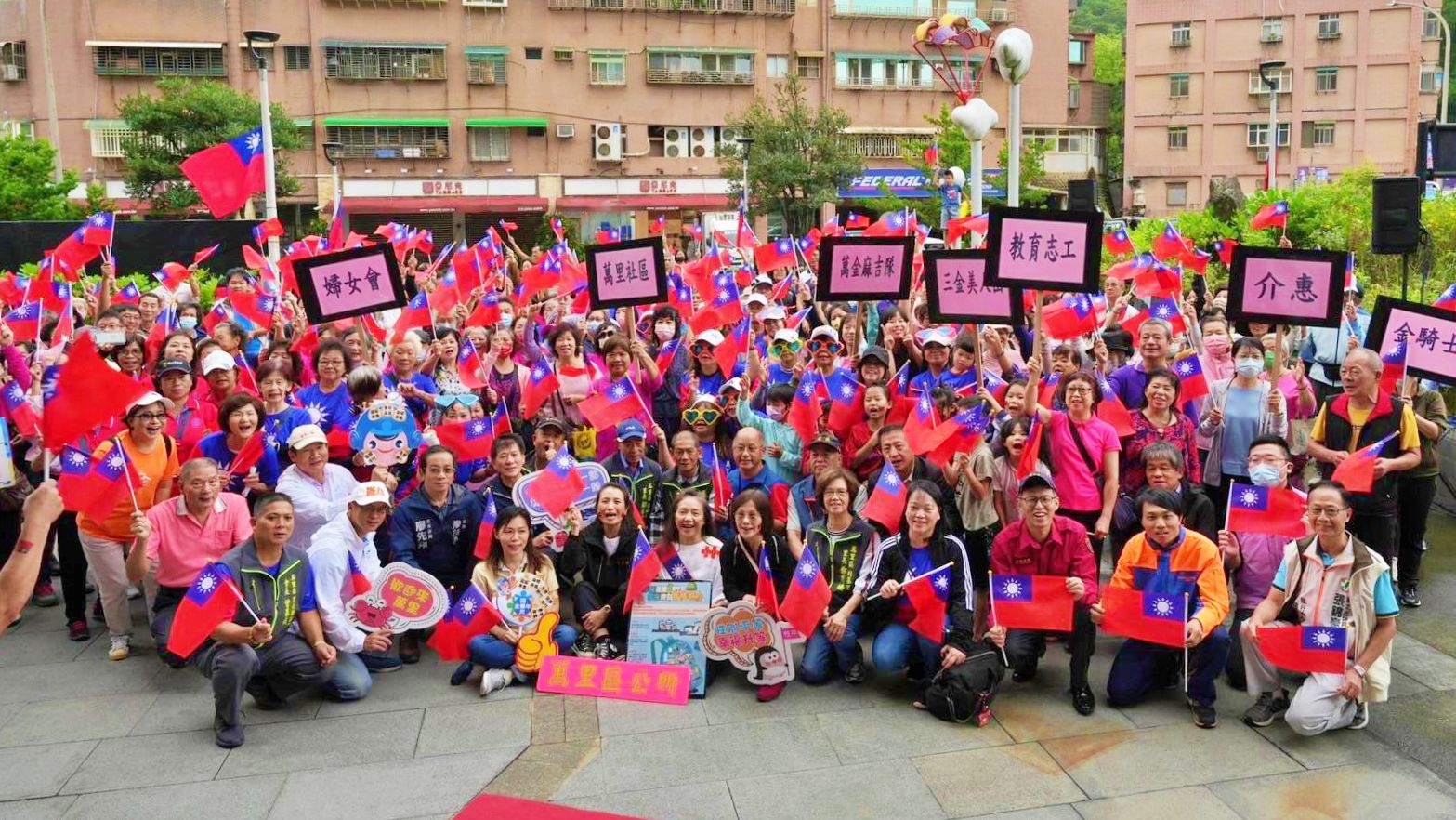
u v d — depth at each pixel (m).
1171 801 4.92
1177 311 9.65
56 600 7.79
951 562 5.96
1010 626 5.80
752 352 8.80
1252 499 5.98
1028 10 45.44
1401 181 8.95
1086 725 5.69
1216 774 5.16
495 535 6.39
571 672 6.24
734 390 8.16
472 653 6.33
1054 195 31.95
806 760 5.38
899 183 42.53
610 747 5.54
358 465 7.38
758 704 6.04
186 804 5.00
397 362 8.52
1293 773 5.15
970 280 7.04
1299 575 5.58
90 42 36.03
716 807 4.95
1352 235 15.21
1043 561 5.88
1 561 7.45
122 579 6.65
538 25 39.59
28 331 9.54
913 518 5.98
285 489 6.54
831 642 6.28
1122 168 49.69
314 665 5.96
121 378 5.64
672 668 6.14
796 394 7.34
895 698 6.09
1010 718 5.79
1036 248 6.50
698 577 6.41
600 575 6.75
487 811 4.93
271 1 37.28
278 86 37.56
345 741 5.62
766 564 6.23
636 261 8.78
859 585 6.20
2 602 3.41
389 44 38.12
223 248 18.31
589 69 40.19
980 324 7.06
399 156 38.56
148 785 5.18
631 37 40.44
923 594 5.88
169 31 36.66
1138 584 5.74
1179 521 5.72
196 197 32.44
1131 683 5.83
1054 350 8.30
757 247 12.45
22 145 25.28
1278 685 5.66
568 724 5.79
